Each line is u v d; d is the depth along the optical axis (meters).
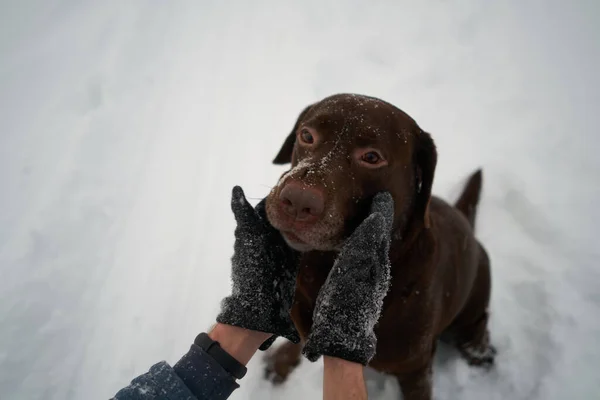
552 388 0.88
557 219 1.16
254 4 2.01
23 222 1.16
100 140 1.38
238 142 1.36
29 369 0.90
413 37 1.79
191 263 1.06
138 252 1.08
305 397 0.87
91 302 0.99
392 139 0.60
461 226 0.85
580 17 1.84
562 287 1.03
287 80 1.60
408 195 0.65
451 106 1.52
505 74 1.63
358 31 1.83
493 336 0.98
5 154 1.35
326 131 0.59
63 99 1.54
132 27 1.85
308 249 0.56
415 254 0.67
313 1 2.00
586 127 1.42
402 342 0.69
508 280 1.06
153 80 1.61
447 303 0.78
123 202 1.20
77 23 1.89
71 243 1.10
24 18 1.92
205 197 1.21
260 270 0.56
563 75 1.62
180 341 0.93
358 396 0.49
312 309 0.69
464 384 0.92
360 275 0.52
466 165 1.32
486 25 1.83
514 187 1.24
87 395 0.87
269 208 0.55
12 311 0.97
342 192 0.56
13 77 1.63
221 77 1.62
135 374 0.88
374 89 1.57
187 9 1.98
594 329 0.96
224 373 0.54
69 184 1.24
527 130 1.42
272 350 0.92
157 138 1.39
